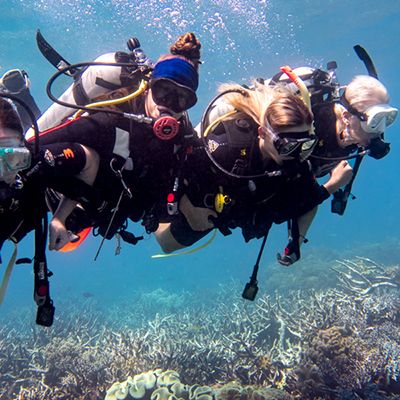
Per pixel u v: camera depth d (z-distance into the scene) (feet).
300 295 38.19
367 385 17.43
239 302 39.73
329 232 122.11
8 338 32.81
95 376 21.45
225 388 17.33
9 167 6.25
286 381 19.54
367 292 31.48
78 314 41.27
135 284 92.48
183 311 46.65
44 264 7.58
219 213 9.45
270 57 100.32
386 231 114.93
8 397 22.31
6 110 6.20
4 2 58.54
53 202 8.96
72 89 9.14
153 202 9.05
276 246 107.45
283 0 67.21
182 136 8.35
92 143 7.89
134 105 8.56
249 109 8.71
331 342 20.12
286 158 8.57
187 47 8.16
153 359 22.53
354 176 11.08
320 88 10.59
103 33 73.41
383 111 9.76
